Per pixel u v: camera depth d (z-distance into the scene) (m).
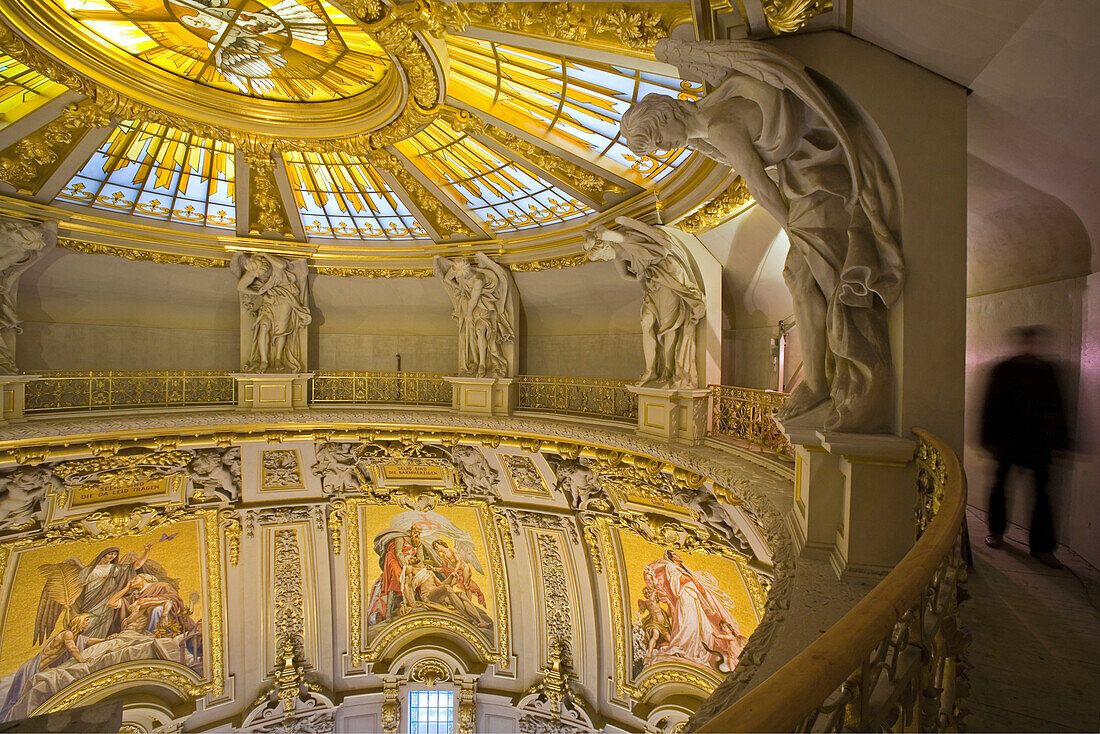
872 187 4.81
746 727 1.38
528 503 14.60
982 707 3.02
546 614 15.90
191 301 15.55
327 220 14.65
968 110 5.08
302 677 16.64
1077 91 4.14
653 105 5.26
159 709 15.05
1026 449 5.41
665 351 10.91
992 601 4.27
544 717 15.75
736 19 5.11
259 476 14.70
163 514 14.05
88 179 12.21
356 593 16.83
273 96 10.72
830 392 5.24
